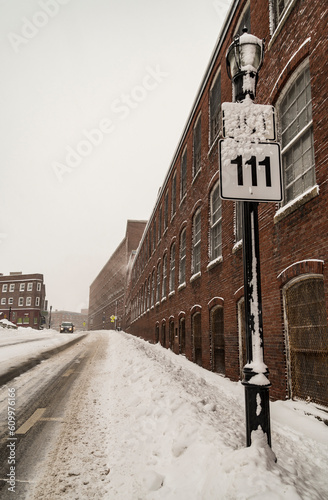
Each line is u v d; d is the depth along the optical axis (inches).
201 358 496.7
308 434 187.8
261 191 138.6
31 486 129.6
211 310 449.1
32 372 387.5
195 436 152.7
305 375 235.6
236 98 150.4
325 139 217.3
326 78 220.4
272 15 313.0
